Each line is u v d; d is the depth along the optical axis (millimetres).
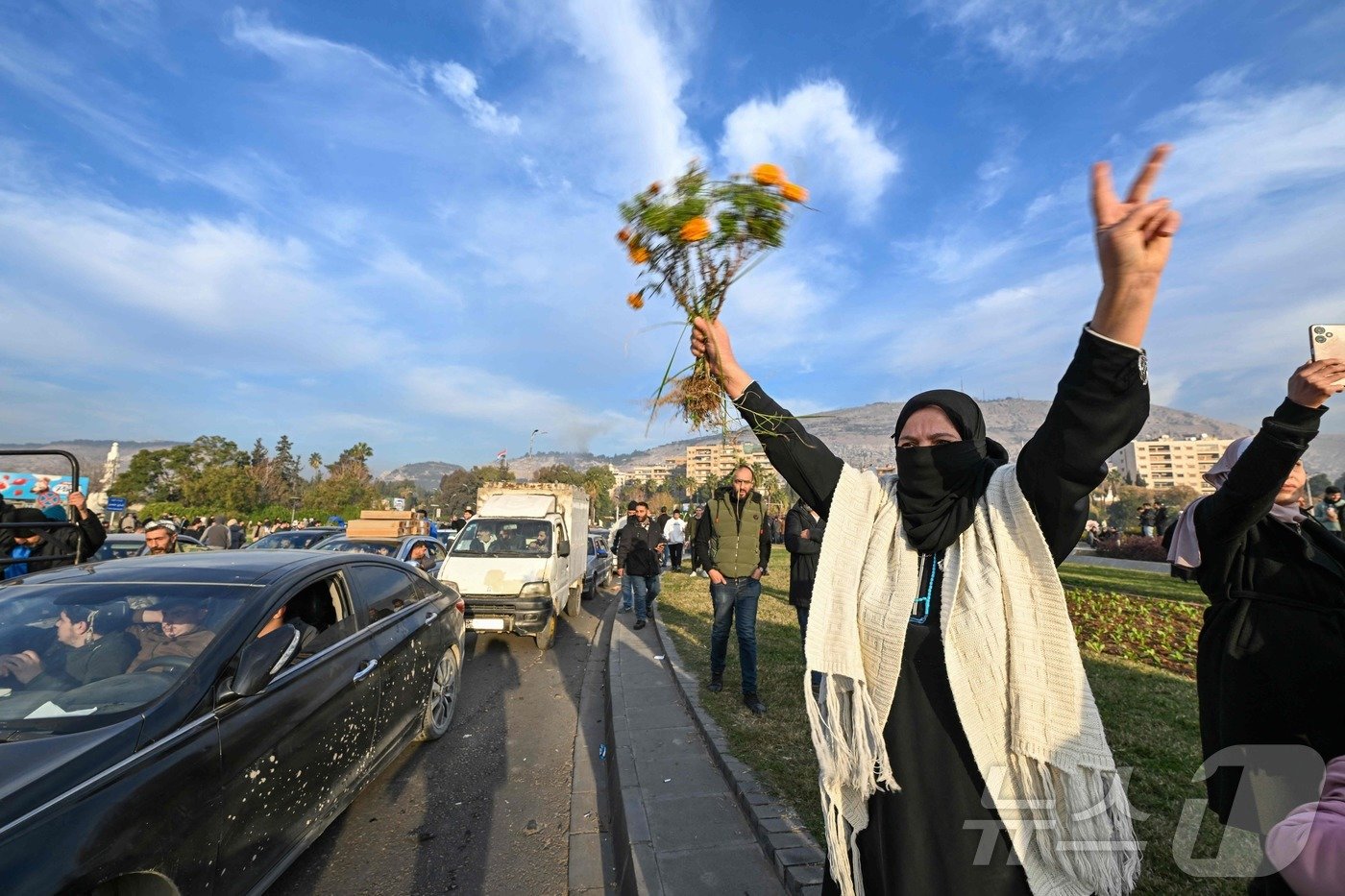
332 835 3869
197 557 3920
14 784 2125
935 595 1543
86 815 2143
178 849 2430
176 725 2602
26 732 2424
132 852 2229
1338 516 5836
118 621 3088
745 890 2914
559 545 9227
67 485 9992
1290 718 1964
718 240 1879
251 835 2850
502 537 9312
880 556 1621
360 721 3877
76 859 2047
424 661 4941
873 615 1552
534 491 10469
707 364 1989
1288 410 1789
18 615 3107
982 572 1464
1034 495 1396
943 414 1640
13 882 1892
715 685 5816
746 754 4277
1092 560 19438
